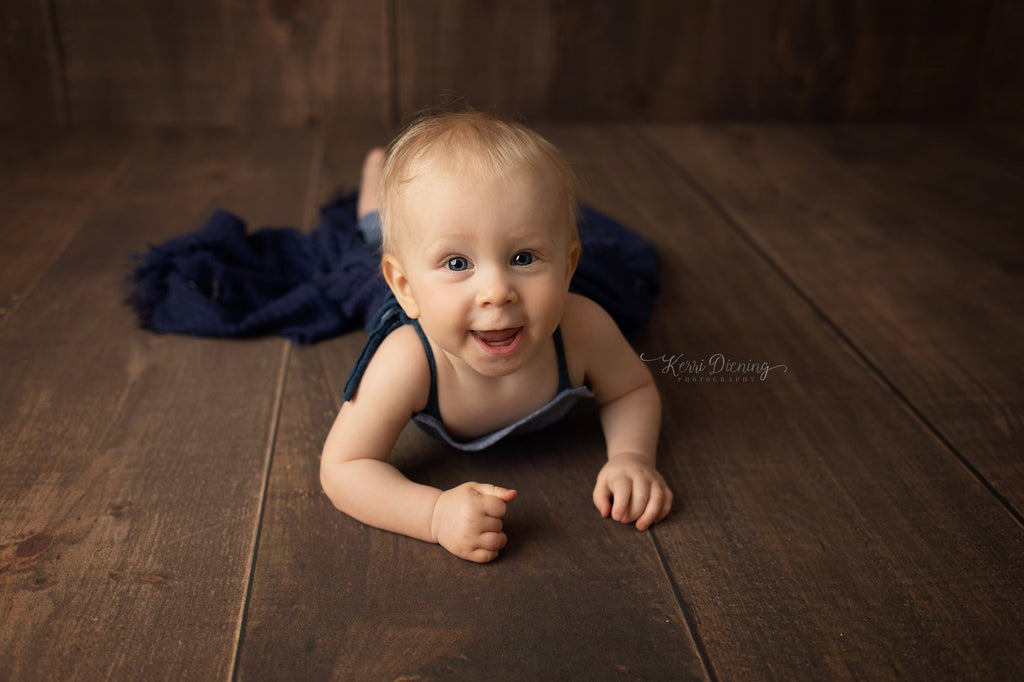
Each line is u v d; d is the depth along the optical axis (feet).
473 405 3.63
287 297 4.92
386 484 3.41
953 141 8.76
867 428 4.16
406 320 3.56
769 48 9.01
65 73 8.30
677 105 9.18
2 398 4.21
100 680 2.76
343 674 2.79
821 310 5.31
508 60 8.76
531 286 3.15
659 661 2.88
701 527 3.49
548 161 3.23
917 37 9.07
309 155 7.97
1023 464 3.92
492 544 3.24
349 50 8.52
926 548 3.40
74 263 5.65
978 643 2.97
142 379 4.42
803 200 7.12
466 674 2.80
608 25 8.74
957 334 5.06
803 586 3.21
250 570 3.22
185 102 8.54
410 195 3.16
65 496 3.58
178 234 6.15
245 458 3.85
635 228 6.45
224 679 2.77
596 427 4.11
